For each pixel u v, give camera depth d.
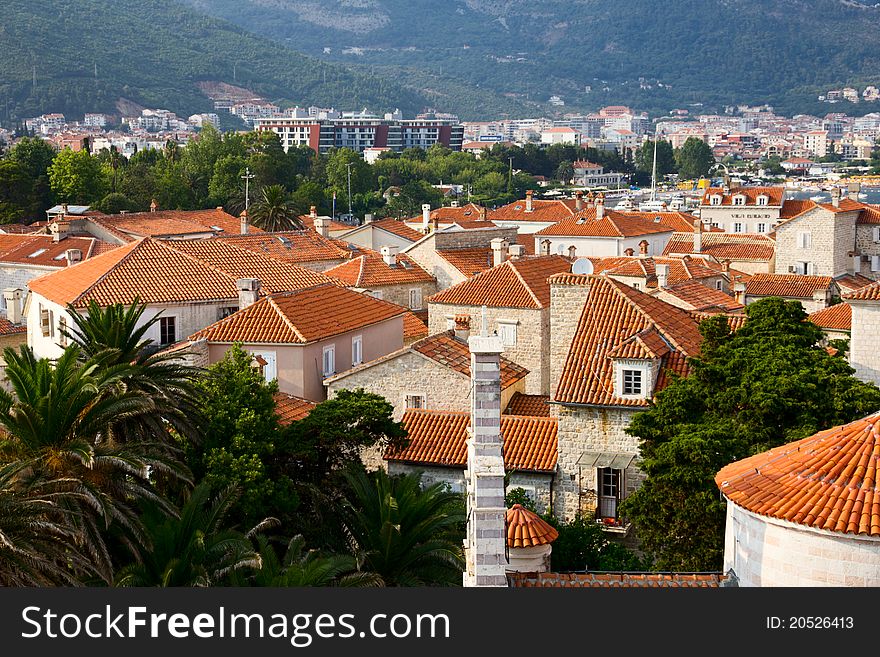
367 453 59.06
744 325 56.03
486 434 30.44
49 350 82.06
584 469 53.97
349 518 50.06
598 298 59.91
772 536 31.23
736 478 33.31
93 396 44.12
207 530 43.56
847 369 51.72
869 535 29.47
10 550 37.47
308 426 53.78
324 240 118.81
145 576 40.72
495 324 87.31
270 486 48.31
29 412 42.28
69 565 42.03
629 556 48.03
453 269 107.56
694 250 156.50
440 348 67.81
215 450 48.47
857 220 148.75
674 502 43.09
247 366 53.28
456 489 56.28
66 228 132.50
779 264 149.12
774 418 46.47
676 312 62.66
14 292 101.19
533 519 35.09
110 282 79.81
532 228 193.00
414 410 60.47
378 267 106.81
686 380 49.91
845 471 31.36
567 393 54.62
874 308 64.81
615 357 54.25
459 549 46.47
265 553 42.50
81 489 40.50
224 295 81.06
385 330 81.06
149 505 43.19
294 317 72.94
